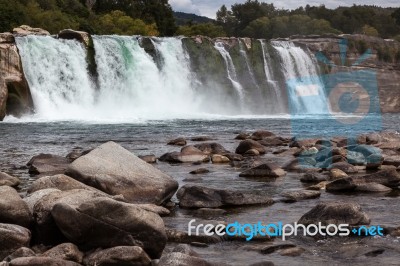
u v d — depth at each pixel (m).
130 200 13.02
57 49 54.88
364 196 14.73
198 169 18.58
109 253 8.98
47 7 96.88
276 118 56.53
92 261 8.98
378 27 184.00
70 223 9.45
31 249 9.60
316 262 9.52
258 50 75.38
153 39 63.59
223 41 72.69
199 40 68.56
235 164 20.53
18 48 51.84
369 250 10.07
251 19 185.88
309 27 151.38
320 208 11.68
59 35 56.56
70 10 100.50
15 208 10.00
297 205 13.75
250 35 154.88
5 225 9.50
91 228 9.44
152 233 9.48
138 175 13.46
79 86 55.91
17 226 9.62
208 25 126.19
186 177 17.72
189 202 13.51
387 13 197.25
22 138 31.38
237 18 189.62
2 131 35.75
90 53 57.19
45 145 27.77
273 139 27.48
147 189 13.31
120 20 106.00
